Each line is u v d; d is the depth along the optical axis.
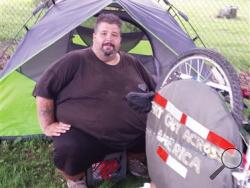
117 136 2.86
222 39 7.57
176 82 2.27
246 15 9.33
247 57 6.65
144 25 3.57
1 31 6.88
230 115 1.92
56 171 3.26
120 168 3.06
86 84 2.86
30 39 3.48
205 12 9.18
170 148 2.23
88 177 2.98
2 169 3.20
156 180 2.38
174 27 3.86
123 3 3.56
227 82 2.04
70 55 2.87
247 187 1.84
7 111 3.59
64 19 3.41
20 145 3.59
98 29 2.87
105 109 2.84
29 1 9.04
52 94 2.87
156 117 2.40
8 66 3.54
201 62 2.28
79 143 2.78
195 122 2.06
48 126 2.90
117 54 3.01
